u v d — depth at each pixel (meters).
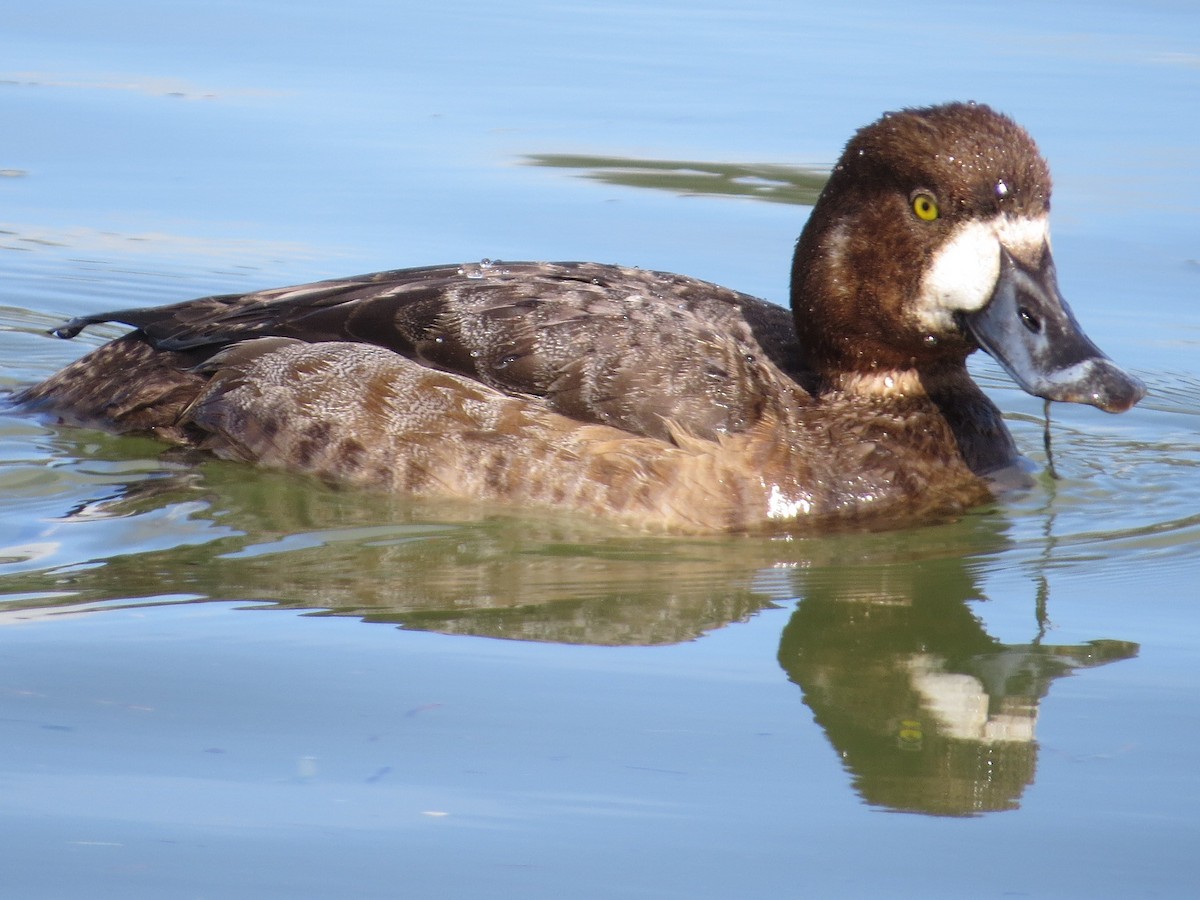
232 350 9.02
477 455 8.51
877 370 8.94
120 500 8.55
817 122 15.02
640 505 8.38
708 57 17.25
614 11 19.38
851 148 8.81
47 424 9.44
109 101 15.51
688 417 8.49
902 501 8.70
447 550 8.15
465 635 7.19
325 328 9.02
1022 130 8.52
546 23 18.69
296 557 7.96
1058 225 13.23
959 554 8.27
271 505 8.59
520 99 15.80
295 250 12.57
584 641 7.18
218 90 15.93
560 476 8.42
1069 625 7.49
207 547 8.04
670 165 14.17
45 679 6.62
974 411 9.23
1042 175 8.43
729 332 9.11
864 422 8.85
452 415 8.57
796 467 8.55
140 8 18.64
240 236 12.88
